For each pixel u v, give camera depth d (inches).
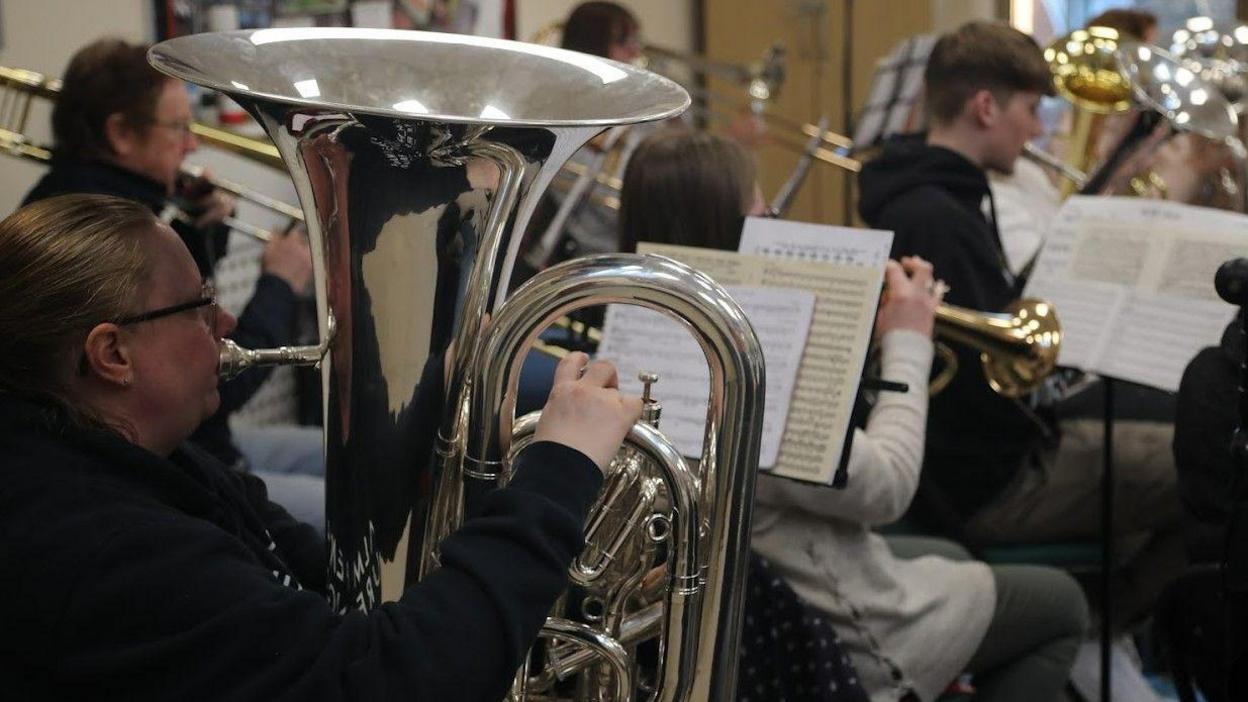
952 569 100.8
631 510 65.7
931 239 123.8
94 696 51.0
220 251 129.5
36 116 146.2
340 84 60.1
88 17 152.5
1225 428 87.8
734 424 58.2
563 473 55.4
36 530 52.4
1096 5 254.2
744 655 89.6
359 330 58.1
